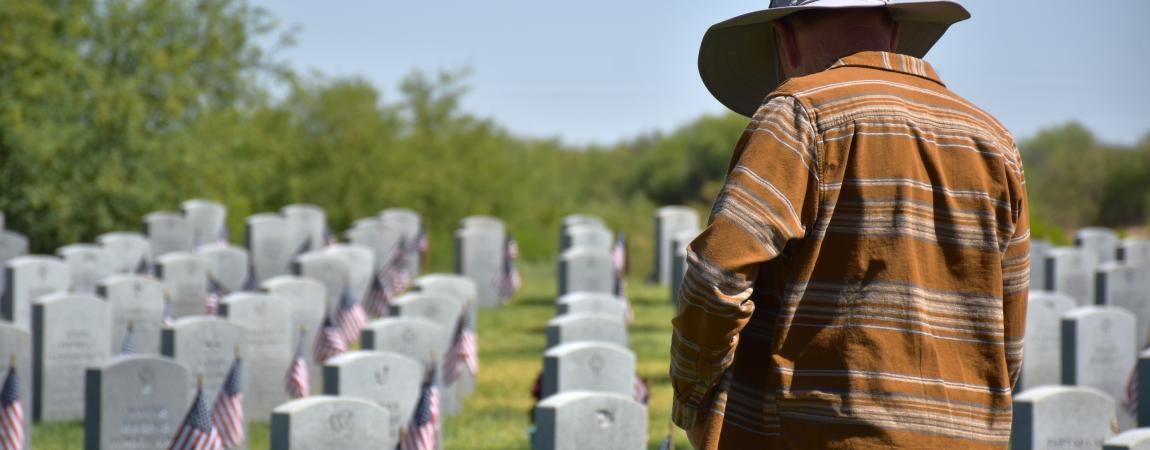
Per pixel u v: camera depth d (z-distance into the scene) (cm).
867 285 410
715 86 533
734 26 485
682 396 448
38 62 3684
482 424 1744
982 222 423
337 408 1163
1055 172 8438
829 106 421
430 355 1698
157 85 3962
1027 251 442
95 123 3694
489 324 2886
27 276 2316
